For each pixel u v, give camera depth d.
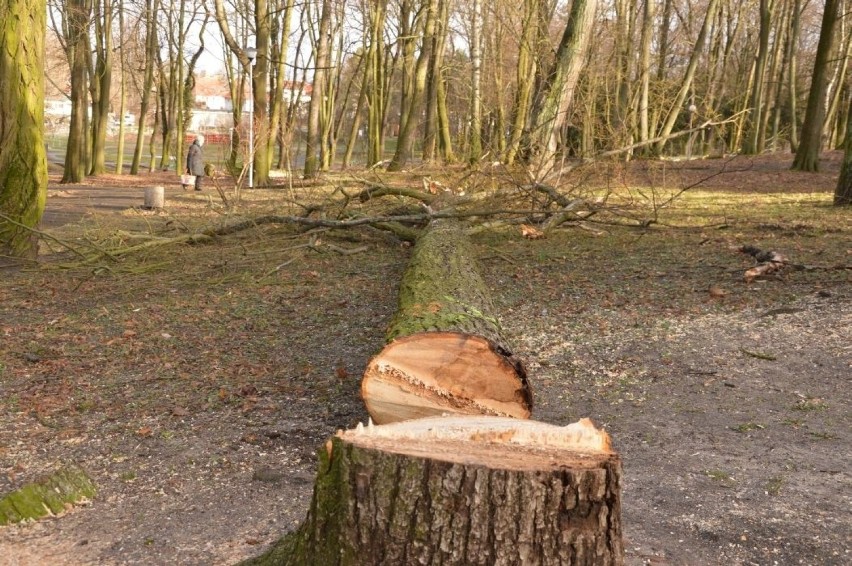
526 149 13.64
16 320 7.68
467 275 6.26
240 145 23.78
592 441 2.46
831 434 4.53
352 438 2.38
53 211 16.94
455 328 4.38
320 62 27.16
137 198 20.89
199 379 5.89
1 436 4.81
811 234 10.88
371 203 13.45
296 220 10.70
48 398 5.48
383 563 2.26
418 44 31.78
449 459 2.22
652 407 5.07
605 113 14.73
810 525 3.48
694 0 41.62
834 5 20.56
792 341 6.17
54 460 4.45
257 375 5.96
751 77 38.03
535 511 2.20
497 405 4.24
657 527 3.50
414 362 4.24
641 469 4.13
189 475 4.20
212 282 9.27
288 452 4.48
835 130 39.72
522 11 20.52
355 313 7.82
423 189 14.57
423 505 2.22
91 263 9.79
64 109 55.75
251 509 3.76
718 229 11.93
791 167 23.02
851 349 5.87
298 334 7.12
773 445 4.40
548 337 6.66
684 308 7.25
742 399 5.14
